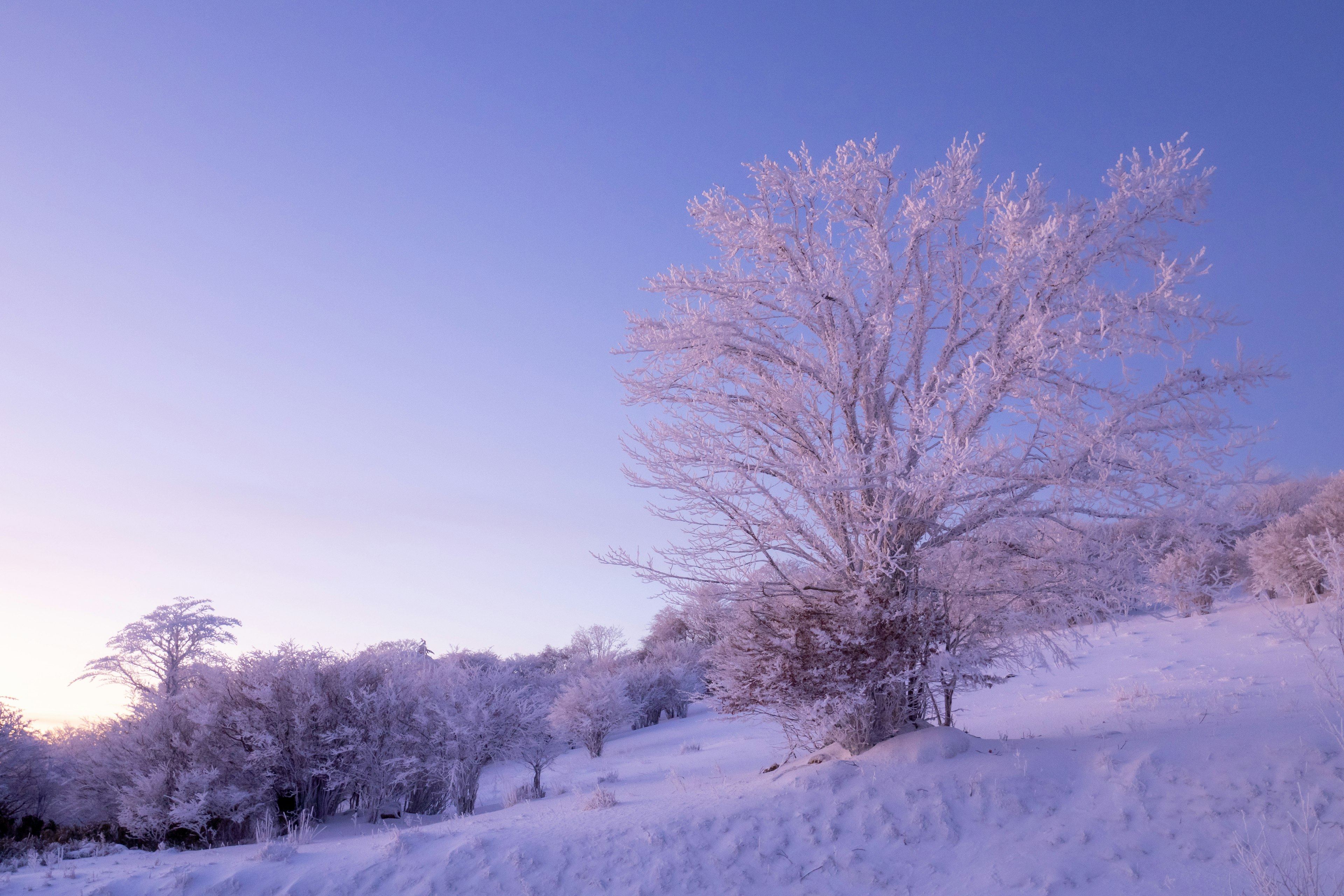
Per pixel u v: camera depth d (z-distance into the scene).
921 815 7.62
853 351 9.86
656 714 37.69
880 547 9.10
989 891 6.41
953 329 10.10
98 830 13.45
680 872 7.08
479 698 15.21
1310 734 7.60
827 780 8.45
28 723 17.38
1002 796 7.67
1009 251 9.04
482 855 7.59
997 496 9.11
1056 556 9.14
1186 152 8.91
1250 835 6.39
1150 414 8.77
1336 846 5.95
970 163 10.16
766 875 7.02
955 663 9.03
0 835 13.81
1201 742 7.96
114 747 14.77
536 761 16.97
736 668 9.79
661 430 9.84
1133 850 6.57
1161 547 9.11
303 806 14.17
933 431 8.25
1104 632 23.23
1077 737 9.27
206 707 13.70
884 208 10.38
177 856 10.91
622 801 10.48
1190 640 20.11
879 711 9.66
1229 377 8.34
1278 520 20.16
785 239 10.53
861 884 6.80
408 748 14.83
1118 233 9.13
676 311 10.54
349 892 7.16
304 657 15.01
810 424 9.96
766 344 10.38
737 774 13.00
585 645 58.88
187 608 30.17
